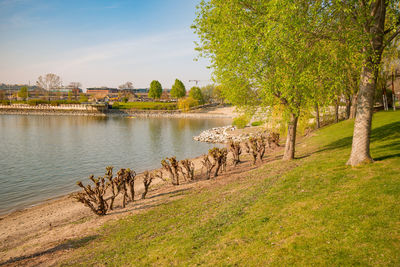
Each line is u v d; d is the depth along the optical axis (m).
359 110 12.16
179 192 15.88
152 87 169.75
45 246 10.82
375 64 11.13
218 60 16.50
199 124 97.75
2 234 13.95
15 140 54.19
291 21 10.83
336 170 12.18
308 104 15.02
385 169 10.70
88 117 133.00
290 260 6.07
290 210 8.88
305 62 12.68
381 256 5.54
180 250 8.02
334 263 5.64
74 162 34.72
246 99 18.03
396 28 10.87
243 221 9.06
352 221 7.11
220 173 19.97
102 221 12.89
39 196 21.62
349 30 11.30
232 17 14.20
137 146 47.81
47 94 196.12
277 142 30.12
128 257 8.46
